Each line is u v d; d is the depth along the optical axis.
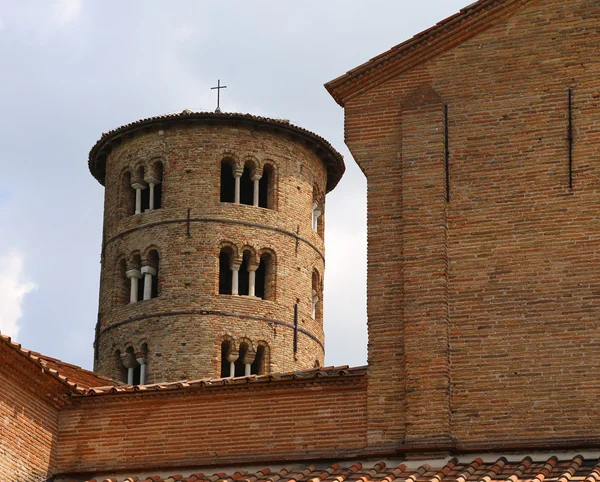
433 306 41.91
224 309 104.06
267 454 42.41
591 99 42.72
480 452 40.38
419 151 43.59
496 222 42.41
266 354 104.50
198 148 107.38
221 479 41.56
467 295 41.94
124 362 105.12
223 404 43.41
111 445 44.06
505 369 40.94
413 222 42.94
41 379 43.69
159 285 105.56
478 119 43.50
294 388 42.84
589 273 41.09
